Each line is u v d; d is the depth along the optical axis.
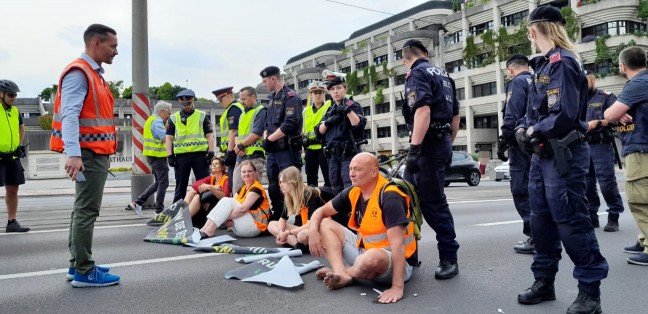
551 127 3.01
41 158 27.64
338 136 5.86
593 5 35.97
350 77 56.69
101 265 4.55
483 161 29.69
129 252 5.15
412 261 3.91
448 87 4.01
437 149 3.93
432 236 6.00
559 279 3.99
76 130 3.57
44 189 19.69
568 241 3.08
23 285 3.90
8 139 6.25
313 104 7.21
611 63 34.47
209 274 4.23
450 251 4.09
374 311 3.24
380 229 3.77
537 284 3.41
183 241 5.53
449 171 18.41
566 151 3.01
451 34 49.16
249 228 6.00
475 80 44.50
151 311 3.27
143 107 9.15
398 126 51.88
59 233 6.40
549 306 3.33
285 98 6.48
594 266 3.07
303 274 4.20
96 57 3.88
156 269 4.41
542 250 3.39
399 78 51.59
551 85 3.06
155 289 3.78
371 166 3.76
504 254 4.99
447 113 3.95
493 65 42.31
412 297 3.54
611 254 4.93
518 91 5.11
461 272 4.25
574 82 3.00
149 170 9.09
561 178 3.06
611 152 6.05
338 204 4.05
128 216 8.02
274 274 3.94
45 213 8.91
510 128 5.14
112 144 3.92
